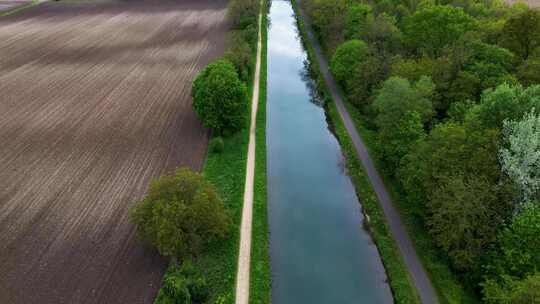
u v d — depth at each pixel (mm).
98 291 37812
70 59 96312
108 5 146875
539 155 36312
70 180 52750
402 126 50875
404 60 67375
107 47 104000
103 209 47719
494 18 80625
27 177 53406
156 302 36312
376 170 56219
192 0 149750
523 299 29297
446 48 63531
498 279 35344
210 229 39875
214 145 58344
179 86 80312
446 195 37969
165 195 39781
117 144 60875
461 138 41406
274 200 53531
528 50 61531
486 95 46062
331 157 63156
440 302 37656
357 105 71812
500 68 55594
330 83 81875
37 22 127938
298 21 122688
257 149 61312
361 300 40219
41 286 38375
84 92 78500
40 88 80625
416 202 44844
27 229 44906
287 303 39844
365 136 63719
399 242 44406
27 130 65000
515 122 39156
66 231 44594
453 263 40312
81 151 59094
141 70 88812
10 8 145625
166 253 37656
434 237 40688
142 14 133875
